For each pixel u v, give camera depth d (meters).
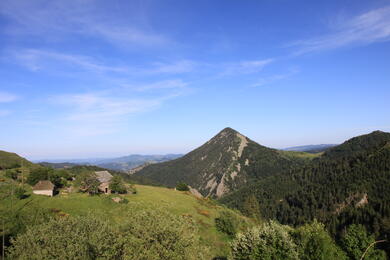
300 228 36.69
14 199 53.81
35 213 27.31
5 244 23.06
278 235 29.61
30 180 79.88
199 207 83.25
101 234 16.86
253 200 130.25
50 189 72.44
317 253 27.95
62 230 16.53
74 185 85.25
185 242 19.23
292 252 27.48
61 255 14.52
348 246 38.75
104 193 84.50
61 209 53.88
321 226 34.22
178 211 69.44
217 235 56.62
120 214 27.66
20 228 24.84
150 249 17.53
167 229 18.86
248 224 67.31
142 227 18.69
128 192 87.81
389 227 69.75
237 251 30.84
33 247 15.12
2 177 80.69
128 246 17.39
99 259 15.49
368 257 35.91
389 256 39.94
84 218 18.20
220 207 95.50
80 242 15.59
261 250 28.09
